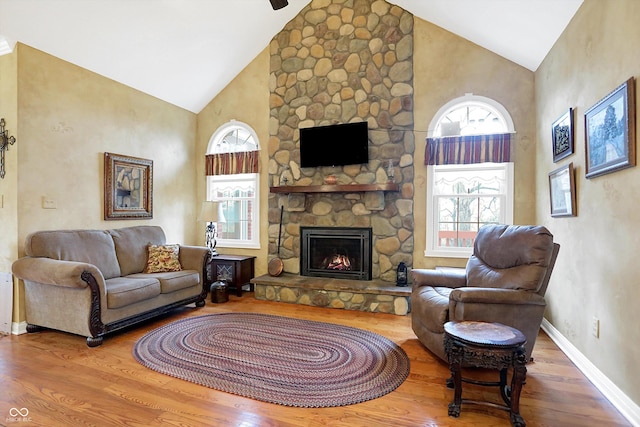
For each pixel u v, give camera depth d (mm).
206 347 3025
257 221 5254
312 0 4902
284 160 5078
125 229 4250
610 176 2271
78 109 3875
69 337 3275
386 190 4332
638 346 1949
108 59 4016
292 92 5039
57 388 2320
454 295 2498
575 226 2834
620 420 1979
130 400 2184
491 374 2557
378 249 4602
